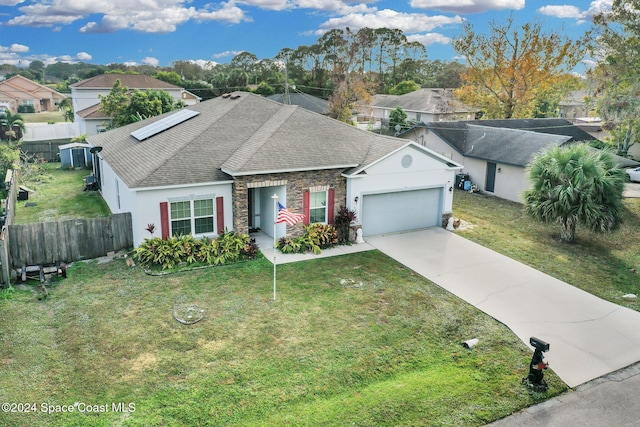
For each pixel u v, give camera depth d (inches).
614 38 1398.9
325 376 417.7
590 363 449.4
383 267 663.8
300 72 3238.2
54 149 1461.6
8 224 654.5
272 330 492.1
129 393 389.1
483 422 366.0
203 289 582.2
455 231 836.0
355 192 754.8
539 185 776.9
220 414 366.6
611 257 728.3
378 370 429.7
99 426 350.6
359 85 2074.3
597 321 527.5
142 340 467.8
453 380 416.5
